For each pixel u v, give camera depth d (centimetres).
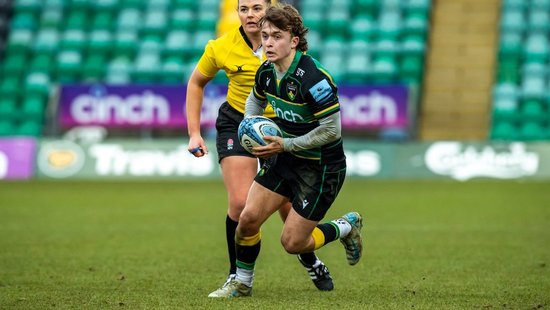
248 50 2667
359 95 8081
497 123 8606
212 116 8088
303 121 2378
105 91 8281
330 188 2395
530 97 8719
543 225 4706
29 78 9238
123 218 5131
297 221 2400
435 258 3497
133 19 9669
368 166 7888
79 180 7962
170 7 9756
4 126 8819
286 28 2294
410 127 8169
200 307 2338
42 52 9475
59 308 2347
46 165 8100
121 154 8069
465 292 2647
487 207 5638
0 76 9294
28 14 9769
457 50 9531
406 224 4775
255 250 2522
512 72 9038
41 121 8844
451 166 7825
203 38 9450
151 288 2750
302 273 3117
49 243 4022
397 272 3120
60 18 9744
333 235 2545
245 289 2550
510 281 2883
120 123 8281
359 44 9269
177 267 3275
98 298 2522
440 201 6025
